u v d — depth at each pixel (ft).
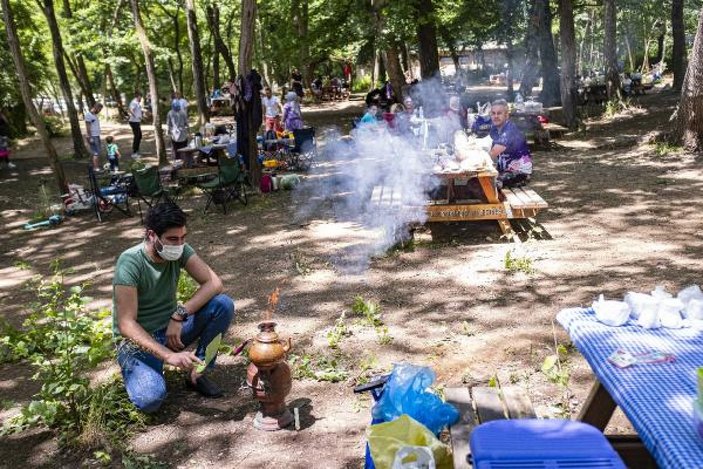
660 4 113.09
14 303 23.16
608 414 10.05
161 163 53.01
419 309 19.13
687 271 20.53
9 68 75.05
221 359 16.63
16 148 73.56
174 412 14.08
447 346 16.40
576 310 10.36
